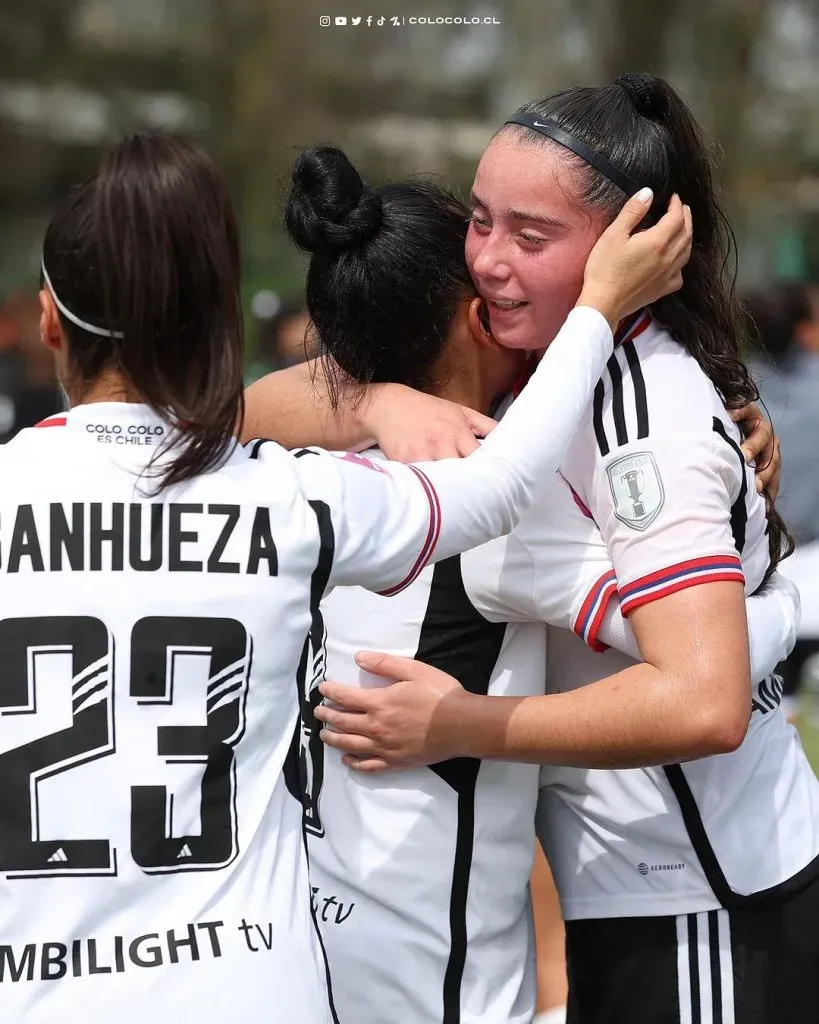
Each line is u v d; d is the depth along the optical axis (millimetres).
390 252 3492
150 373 2768
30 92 24406
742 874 3592
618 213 3404
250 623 2809
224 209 2797
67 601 2740
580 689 3291
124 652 2748
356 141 22344
